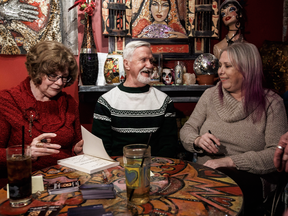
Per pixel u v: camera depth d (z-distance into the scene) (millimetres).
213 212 792
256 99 1665
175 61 2617
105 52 2484
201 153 1850
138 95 1898
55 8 2328
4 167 1376
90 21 2207
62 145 1566
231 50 1708
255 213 1463
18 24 2270
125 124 1872
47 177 1100
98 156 1312
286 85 2428
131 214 785
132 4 2455
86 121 2508
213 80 2412
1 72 2318
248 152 1581
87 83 2219
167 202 864
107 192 916
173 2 2508
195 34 2547
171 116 1969
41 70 1441
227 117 1746
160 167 1236
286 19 2660
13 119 1464
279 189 1309
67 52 1539
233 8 2412
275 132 1619
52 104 1577
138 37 2494
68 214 768
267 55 2529
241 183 1432
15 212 812
